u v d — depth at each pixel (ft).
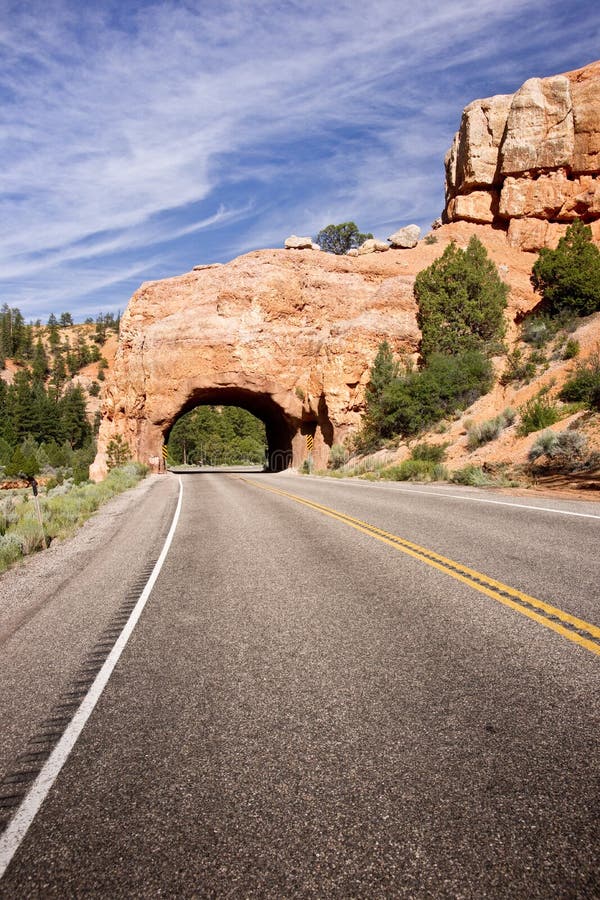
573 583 17.47
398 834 6.91
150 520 42.68
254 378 139.44
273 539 29.71
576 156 142.10
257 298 140.97
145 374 142.51
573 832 6.77
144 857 6.83
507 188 147.33
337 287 147.64
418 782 7.95
